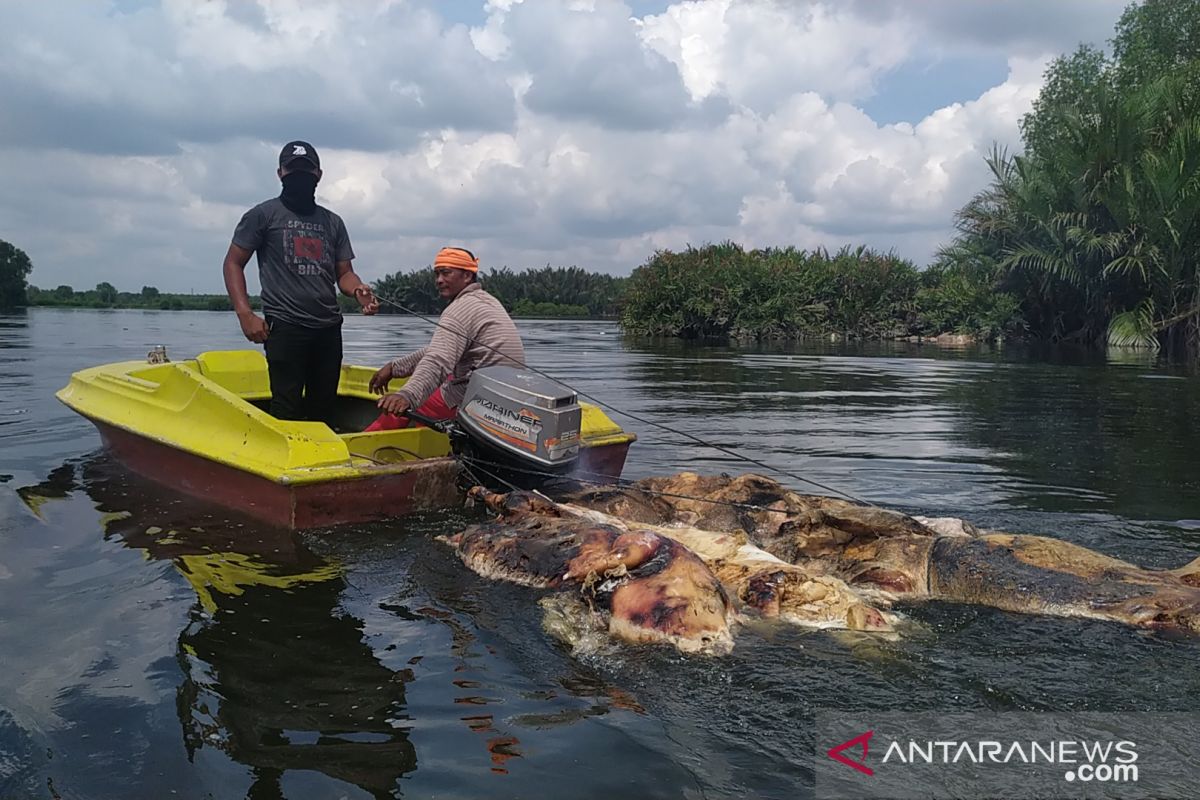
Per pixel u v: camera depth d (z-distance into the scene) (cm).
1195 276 2498
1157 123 2589
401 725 278
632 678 317
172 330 2750
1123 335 2572
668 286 3300
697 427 948
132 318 4091
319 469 517
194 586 408
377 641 348
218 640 345
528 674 320
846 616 369
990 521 545
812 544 470
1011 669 320
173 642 341
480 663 329
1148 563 456
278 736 270
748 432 916
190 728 273
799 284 3234
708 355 2230
